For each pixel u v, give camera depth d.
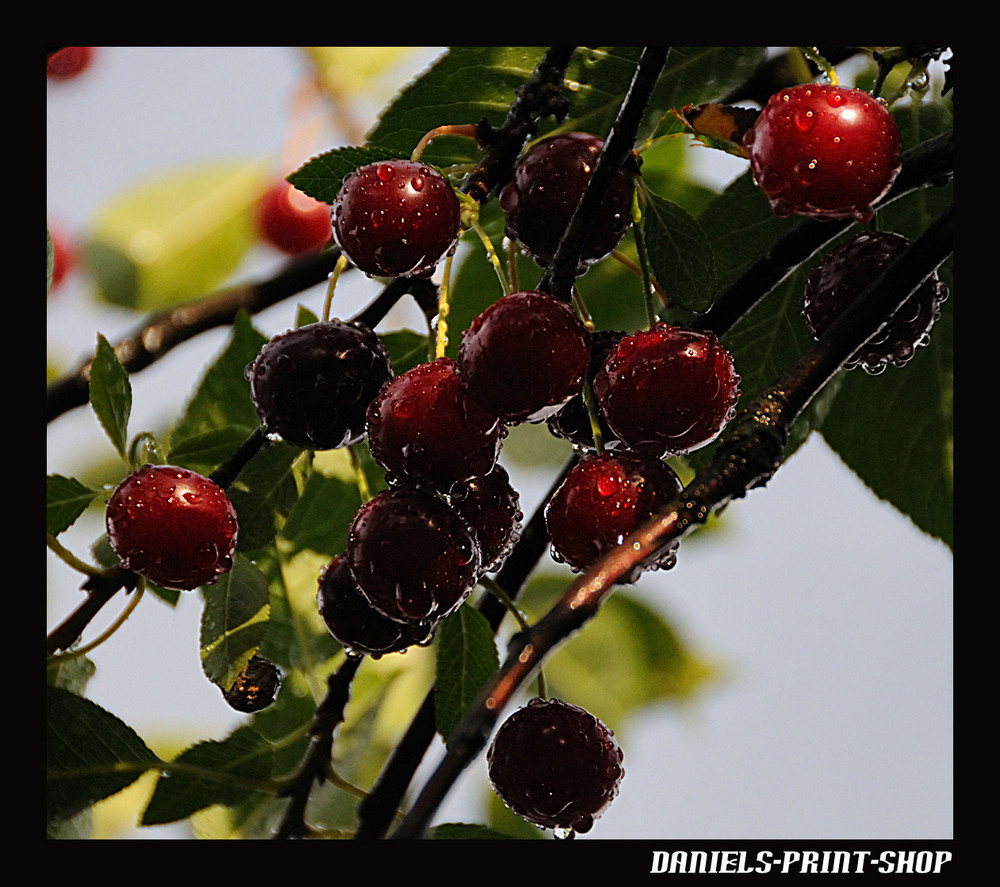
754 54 0.81
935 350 0.83
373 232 0.73
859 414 0.84
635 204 0.74
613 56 0.80
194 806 0.77
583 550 0.72
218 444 0.80
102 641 0.76
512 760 0.74
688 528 0.71
